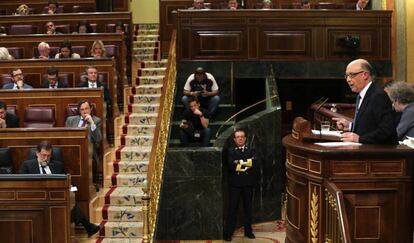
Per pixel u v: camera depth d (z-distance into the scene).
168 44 27.61
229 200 16.77
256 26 23.02
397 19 22.50
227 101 23.06
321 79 25.06
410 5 22.08
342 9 24.69
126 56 22.73
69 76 19.39
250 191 16.83
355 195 8.98
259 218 18.53
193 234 16.78
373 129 9.54
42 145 13.39
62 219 10.25
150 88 21.89
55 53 21.95
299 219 9.80
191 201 16.81
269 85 21.41
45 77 19.17
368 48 22.98
